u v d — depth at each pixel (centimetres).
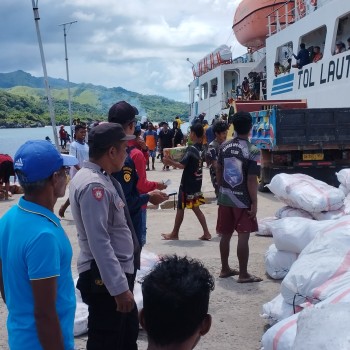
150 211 951
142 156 408
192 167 681
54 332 201
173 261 164
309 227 482
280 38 1606
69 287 217
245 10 2214
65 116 10219
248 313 439
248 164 489
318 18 1346
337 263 335
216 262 588
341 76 1229
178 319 152
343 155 1088
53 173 212
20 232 204
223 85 2247
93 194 261
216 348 378
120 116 348
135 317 303
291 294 363
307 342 171
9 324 212
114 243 276
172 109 19862
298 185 663
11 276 207
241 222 500
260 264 579
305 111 1046
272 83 1672
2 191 1196
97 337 283
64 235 215
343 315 176
